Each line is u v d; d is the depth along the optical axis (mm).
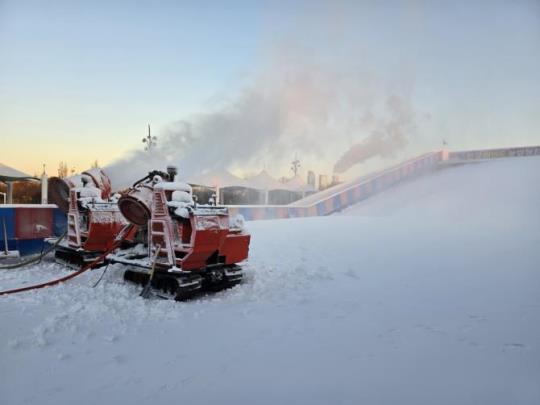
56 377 3070
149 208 5879
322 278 6633
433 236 11414
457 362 3277
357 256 8602
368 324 4293
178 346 3684
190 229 5488
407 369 3160
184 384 2949
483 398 2701
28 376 3084
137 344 3730
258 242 10602
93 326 4203
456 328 4113
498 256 8195
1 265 7469
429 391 2805
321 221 15922
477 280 6293
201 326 4250
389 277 6656
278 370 3168
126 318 4488
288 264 7805
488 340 3762
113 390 2865
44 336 3895
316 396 2758
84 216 7359
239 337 3916
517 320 4340
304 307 4984
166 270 5434
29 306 4941
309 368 3201
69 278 6160
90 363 3314
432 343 3705
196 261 5426
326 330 4113
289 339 3855
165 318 4516
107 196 7988
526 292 5535
